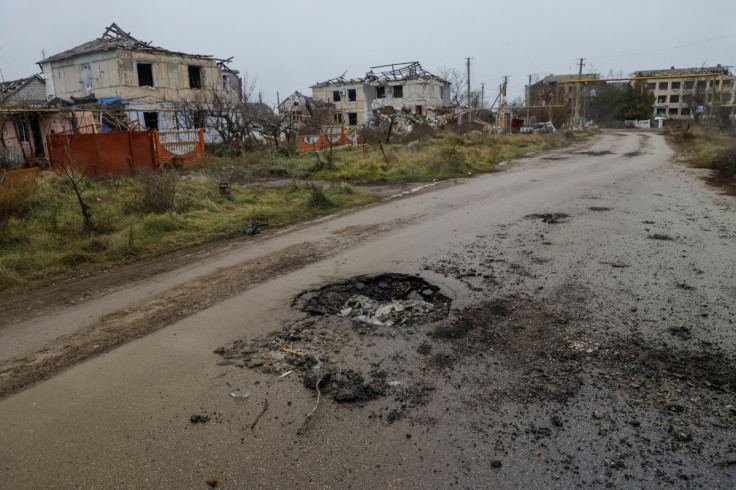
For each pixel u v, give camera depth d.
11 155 19.58
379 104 52.00
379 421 3.11
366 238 7.89
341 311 4.92
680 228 8.00
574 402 3.27
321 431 3.02
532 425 3.04
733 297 4.93
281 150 25.23
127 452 2.86
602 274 5.73
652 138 36.78
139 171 17.05
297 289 5.54
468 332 4.31
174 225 8.73
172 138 19.34
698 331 4.21
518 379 3.56
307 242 7.79
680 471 2.63
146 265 6.83
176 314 4.93
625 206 10.05
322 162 18.17
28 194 10.33
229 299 5.30
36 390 3.56
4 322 4.90
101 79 29.52
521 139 32.16
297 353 4.00
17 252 7.22
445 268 6.09
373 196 12.30
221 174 15.52
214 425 3.10
